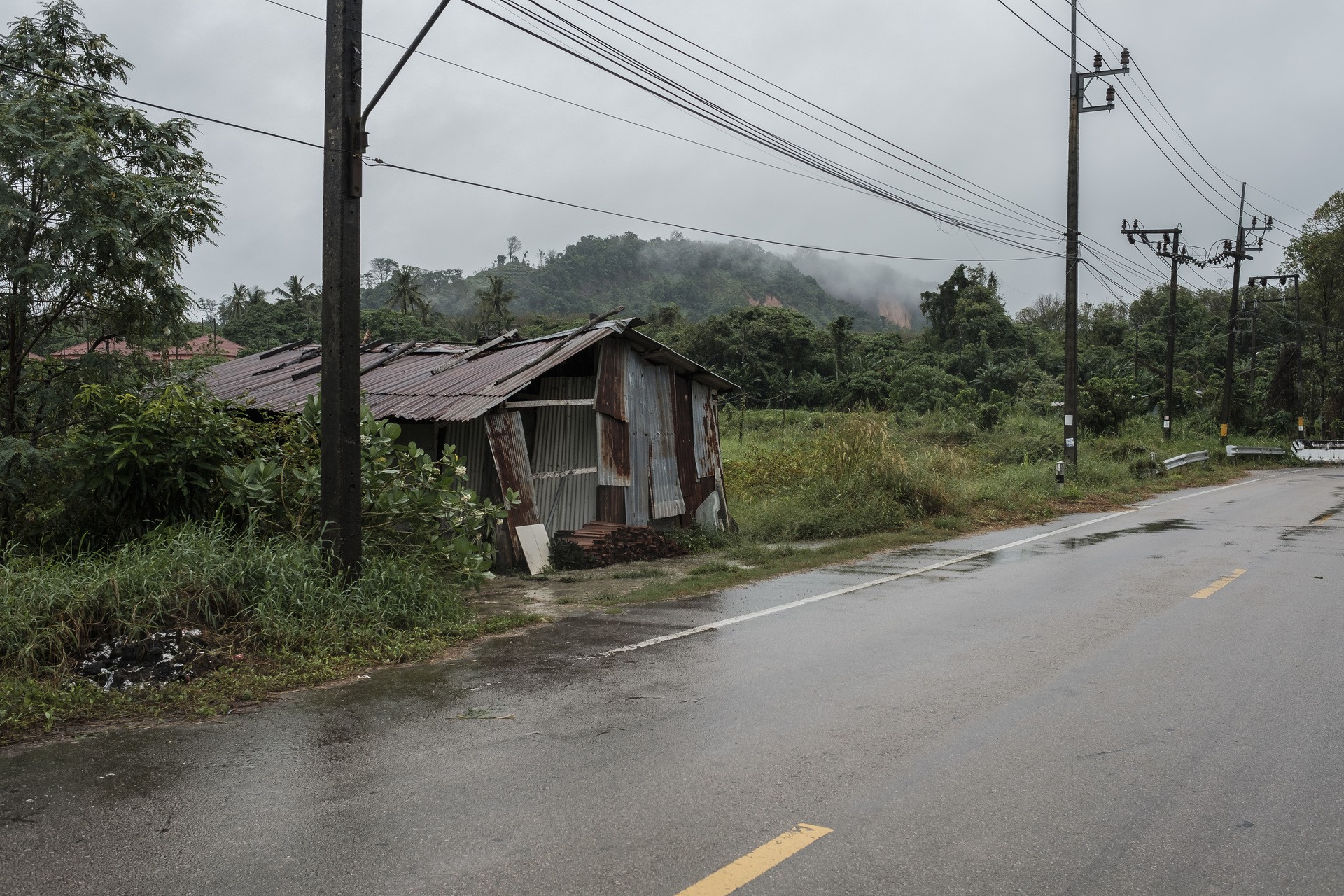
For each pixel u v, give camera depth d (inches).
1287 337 2017.7
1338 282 1854.1
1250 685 221.9
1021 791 157.3
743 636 286.7
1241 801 152.6
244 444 368.5
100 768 174.2
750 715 203.2
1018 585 378.0
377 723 201.9
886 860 131.1
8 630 233.1
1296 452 1492.4
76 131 370.9
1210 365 2763.3
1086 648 263.3
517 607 346.0
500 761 175.3
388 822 146.5
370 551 332.5
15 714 202.4
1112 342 3142.2
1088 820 145.4
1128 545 506.9
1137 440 1285.7
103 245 378.0
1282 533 549.3
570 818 147.2
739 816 147.1
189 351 521.3
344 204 303.3
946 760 173.0
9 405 409.1
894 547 518.6
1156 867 129.5
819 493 629.9
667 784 161.6
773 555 482.6
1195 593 350.0
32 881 127.0
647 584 393.7
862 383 2635.3
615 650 270.7
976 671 239.1
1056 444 1190.3
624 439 508.1
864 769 168.1
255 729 199.0
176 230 402.0
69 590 252.5
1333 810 148.9
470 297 7711.6
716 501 581.3
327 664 251.8
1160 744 180.7
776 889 122.8
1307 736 185.0
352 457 307.6
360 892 122.8
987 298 3284.9
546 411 484.4
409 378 525.0
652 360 535.5
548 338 526.3
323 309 306.7
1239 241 1438.2
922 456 790.5
